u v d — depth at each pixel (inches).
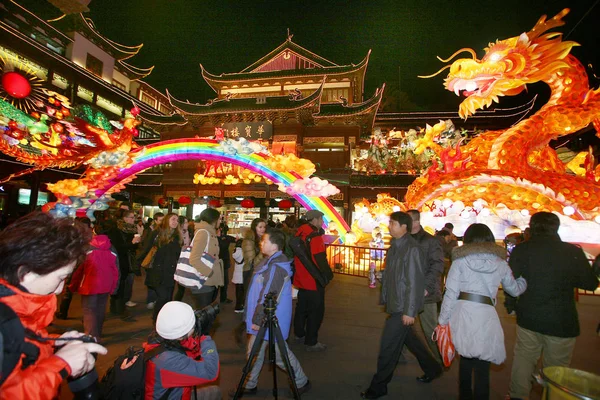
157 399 95.7
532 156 533.6
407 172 1068.5
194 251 196.1
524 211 456.1
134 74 1678.2
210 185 1179.3
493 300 135.9
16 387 51.6
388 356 154.7
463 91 487.8
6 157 932.6
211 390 122.2
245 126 1115.3
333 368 188.9
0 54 1055.0
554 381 100.3
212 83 1387.8
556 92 483.5
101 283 194.9
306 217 239.3
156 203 1237.1
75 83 1272.1
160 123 1252.5
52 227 63.9
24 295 59.8
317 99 1045.2
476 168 507.8
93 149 630.5
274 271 155.6
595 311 326.3
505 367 194.4
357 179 1079.6
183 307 100.5
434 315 193.8
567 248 136.3
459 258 140.2
